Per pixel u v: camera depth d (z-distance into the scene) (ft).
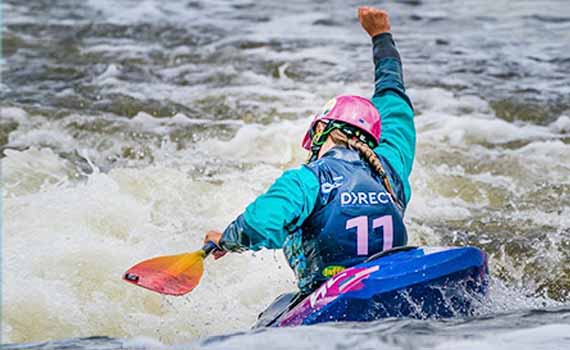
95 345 47.70
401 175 52.47
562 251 70.33
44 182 81.05
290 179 47.34
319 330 43.70
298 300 49.62
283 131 93.35
